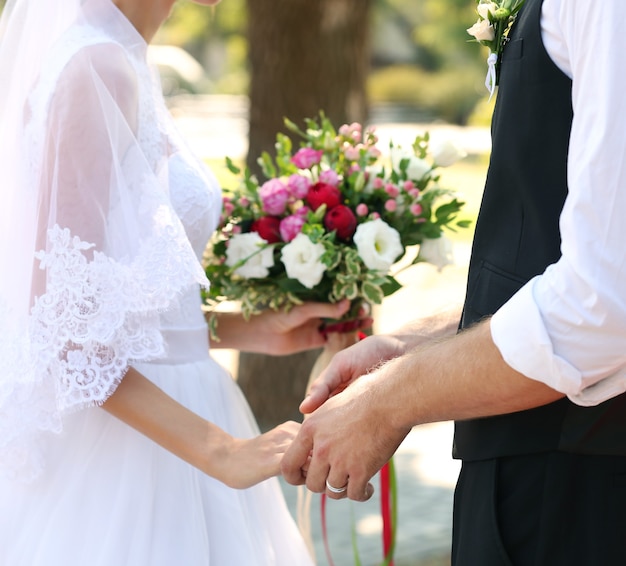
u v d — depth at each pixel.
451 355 1.53
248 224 2.48
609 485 1.55
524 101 1.59
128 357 1.79
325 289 2.41
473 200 13.59
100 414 1.97
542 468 1.59
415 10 30.58
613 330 1.36
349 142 2.52
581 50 1.41
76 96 1.79
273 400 5.64
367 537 4.43
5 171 1.86
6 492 1.99
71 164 1.79
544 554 1.58
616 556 1.55
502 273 1.63
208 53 30.16
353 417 1.63
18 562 1.93
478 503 1.66
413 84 29.61
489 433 1.63
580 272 1.36
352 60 5.46
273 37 5.43
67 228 1.77
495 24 1.69
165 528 1.96
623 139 1.34
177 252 1.81
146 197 1.83
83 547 1.91
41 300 1.76
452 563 1.76
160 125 2.08
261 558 2.16
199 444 1.85
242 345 2.55
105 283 1.76
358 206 2.37
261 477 1.81
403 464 5.51
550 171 1.57
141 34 2.07
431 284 10.06
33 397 1.82
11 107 1.89
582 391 1.44
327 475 1.68
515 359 1.43
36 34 1.92
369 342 1.94
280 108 5.47
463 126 27.81
